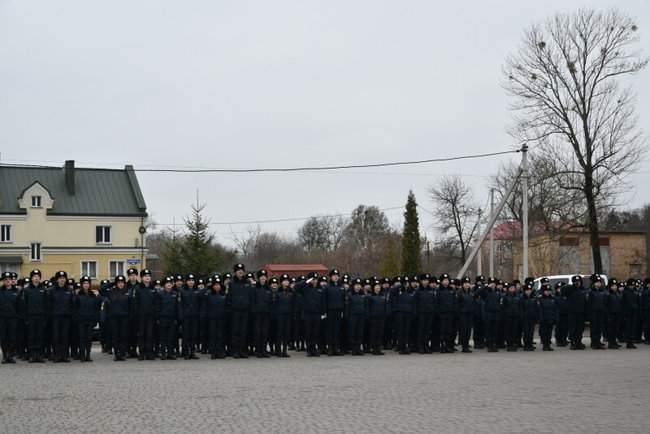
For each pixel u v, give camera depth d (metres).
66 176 67.81
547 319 26.42
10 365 21.08
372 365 20.59
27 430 11.24
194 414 12.50
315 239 124.56
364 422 11.76
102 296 25.19
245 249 120.44
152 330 22.84
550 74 42.41
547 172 45.09
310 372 18.69
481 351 26.25
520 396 14.52
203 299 23.30
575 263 62.16
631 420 12.01
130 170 70.81
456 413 12.58
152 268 82.94
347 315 24.47
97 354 25.08
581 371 18.86
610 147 42.03
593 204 42.44
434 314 25.66
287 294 23.97
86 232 66.81
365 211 119.88
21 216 65.06
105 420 12.00
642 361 21.64
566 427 11.40
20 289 22.61
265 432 11.00
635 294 27.66
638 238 63.41
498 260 71.31
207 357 23.75
